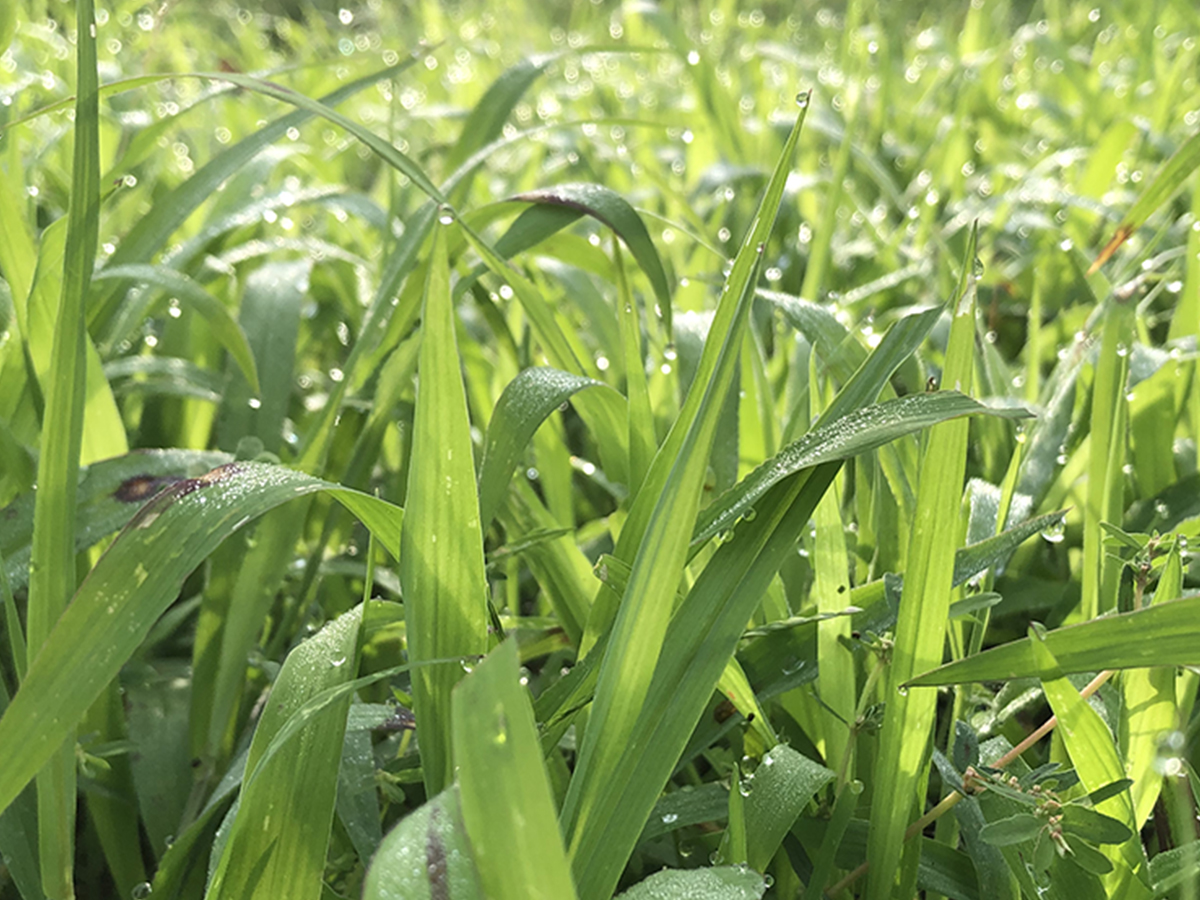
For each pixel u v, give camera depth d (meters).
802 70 0.88
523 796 0.12
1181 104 0.65
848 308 0.46
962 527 0.25
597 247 0.34
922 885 0.20
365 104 0.88
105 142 0.50
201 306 0.29
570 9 1.37
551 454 0.30
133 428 0.37
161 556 0.17
